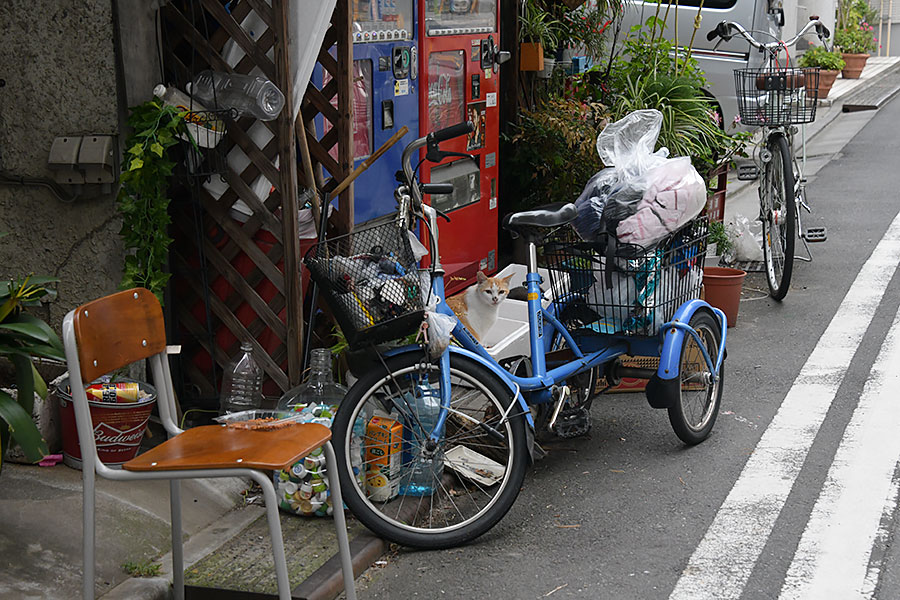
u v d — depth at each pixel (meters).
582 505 4.10
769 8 11.35
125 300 2.99
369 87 5.40
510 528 3.91
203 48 4.38
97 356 2.83
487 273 6.96
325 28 4.23
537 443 4.65
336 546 3.65
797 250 8.34
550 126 7.25
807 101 6.75
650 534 3.83
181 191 4.59
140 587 3.28
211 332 4.63
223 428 3.13
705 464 4.46
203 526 3.79
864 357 5.79
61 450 4.20
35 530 3.54
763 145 6.98
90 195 4.39
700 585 3.44
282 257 4.46
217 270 4.65
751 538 3.76
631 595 3.39
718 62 11.33
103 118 4.31
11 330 3.44
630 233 4.30
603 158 4.55
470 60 6.41
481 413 4.35
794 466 4.38
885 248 8.33
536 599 3.38
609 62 8.43
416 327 3.66
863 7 26.05
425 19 5.82
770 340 6.16
